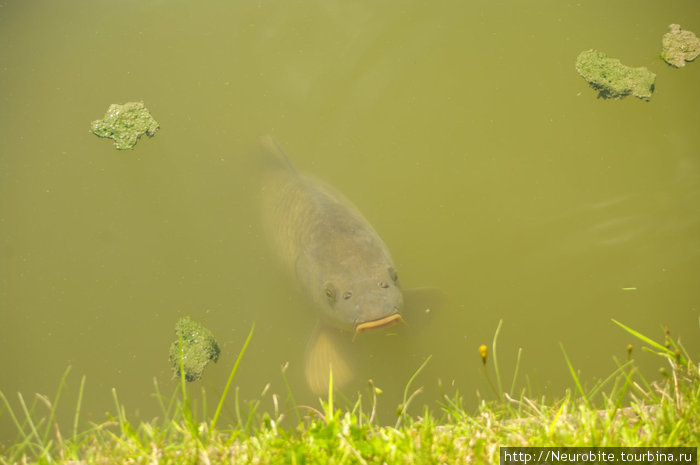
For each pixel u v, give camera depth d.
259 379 4.92
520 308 5.12
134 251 5.62
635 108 6.05
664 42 6.30
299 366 4.99
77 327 5.29
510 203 5.71
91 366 5.09
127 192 5.92
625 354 4.80
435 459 2.61
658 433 2.69
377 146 6.16
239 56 6.75
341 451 2.63
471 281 5.30
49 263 5.59
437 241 5.55
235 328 5.20
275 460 2.66
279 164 5.46
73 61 6.65
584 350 4.85
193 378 4.76
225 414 4.70
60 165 6.03
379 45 6.75
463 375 4.77
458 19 6.82
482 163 5.95
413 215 5.71
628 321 4.98
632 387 4.44
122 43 6.80
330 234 4.73
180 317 5.25
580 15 6.71
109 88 6.46
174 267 5.54
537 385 4.66
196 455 2.73
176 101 6.41
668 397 2.91
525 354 4.86
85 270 5.54
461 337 4.96
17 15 6.90
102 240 5.68
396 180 5.93
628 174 5.76
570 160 5.88
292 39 6.84
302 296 5.17
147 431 3.02
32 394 4.95
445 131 6.18
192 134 6.23
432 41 6.73
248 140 6.20
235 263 5.54
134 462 2.76
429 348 4.90
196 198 5.90
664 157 5.80
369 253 4.66
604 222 5.54
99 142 6.10
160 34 6.87
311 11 6.93
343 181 5.93
